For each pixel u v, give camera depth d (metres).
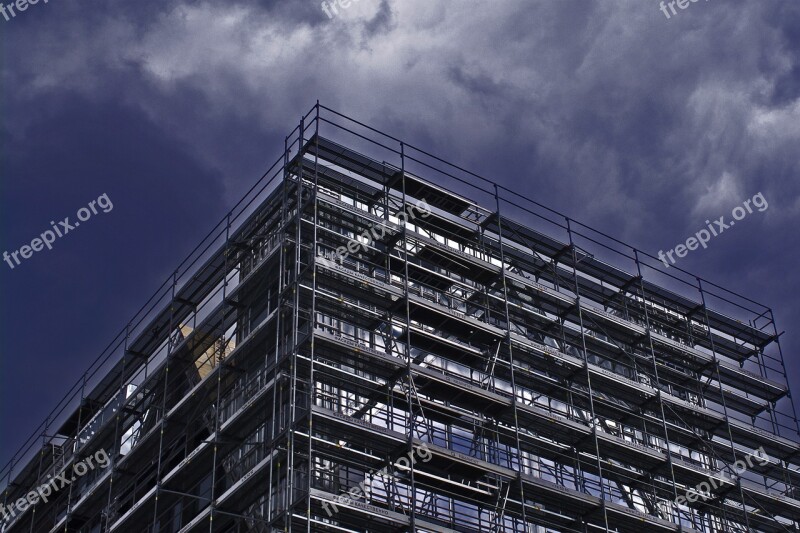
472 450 47.66
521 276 52.75
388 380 45.53
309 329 43.03
